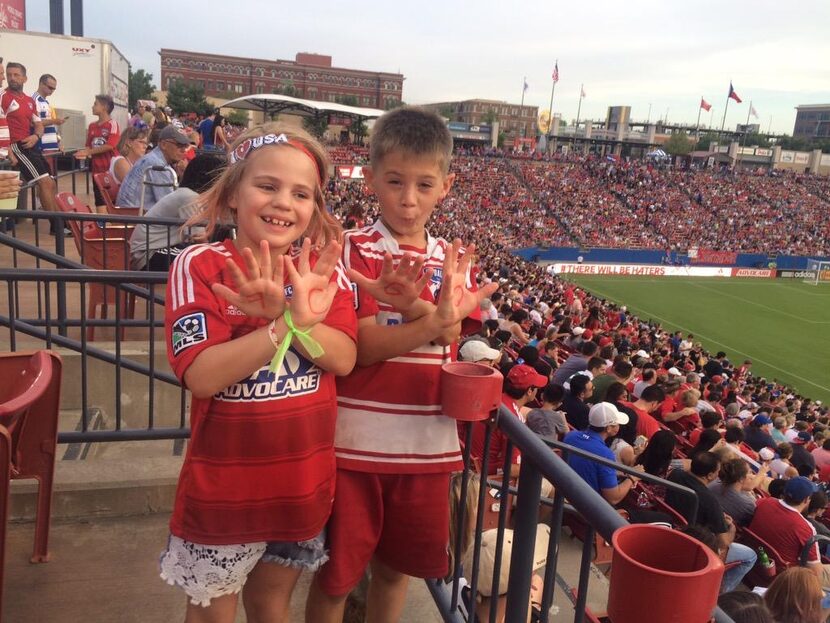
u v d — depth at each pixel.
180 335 1.63
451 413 1.97
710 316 34.34
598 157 72.31
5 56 13.31
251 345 1.56
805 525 6.05
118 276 3.58
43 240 9.20
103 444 4.64
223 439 1.73
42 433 2.93
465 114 133.12
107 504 3.55
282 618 2.03
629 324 24.50
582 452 3.97
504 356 8.98
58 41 13.48
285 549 1.89
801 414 16.02
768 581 6.11
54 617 2.83
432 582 2.71
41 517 3.07
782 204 63.88
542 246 47.94
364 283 1.79
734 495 6.55
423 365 2.04
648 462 6.59
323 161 1.85
